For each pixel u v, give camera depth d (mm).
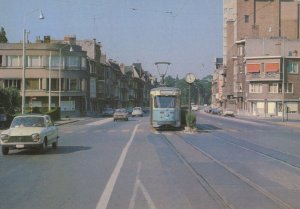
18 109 55812
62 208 9125
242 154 19906
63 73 79500
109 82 116188
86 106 87000
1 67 76875
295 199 10133
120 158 17984
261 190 11188
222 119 71688
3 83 77250
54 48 78750
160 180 12602
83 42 99375
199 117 82188
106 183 12062
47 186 11648
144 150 21438
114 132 36875
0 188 11398
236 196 10406
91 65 95500
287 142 27375
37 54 78125
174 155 19219
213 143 25844
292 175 13781
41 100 78688
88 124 53375
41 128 20641
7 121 43469
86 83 84500
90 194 10562
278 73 90562
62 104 80062
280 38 95688
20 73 77312
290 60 91000
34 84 78125
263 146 24391
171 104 38469
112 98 120812
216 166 15734
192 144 25031
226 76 125188
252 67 93438
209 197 10266
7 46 77188
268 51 95750
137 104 173125
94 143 25734
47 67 78375
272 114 91125
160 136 31750
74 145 24422
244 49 103000
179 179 12805
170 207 9219
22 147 19719
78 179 12742
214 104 166875
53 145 22375
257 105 93000
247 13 108125
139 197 10219
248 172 14352
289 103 90750
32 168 15117
